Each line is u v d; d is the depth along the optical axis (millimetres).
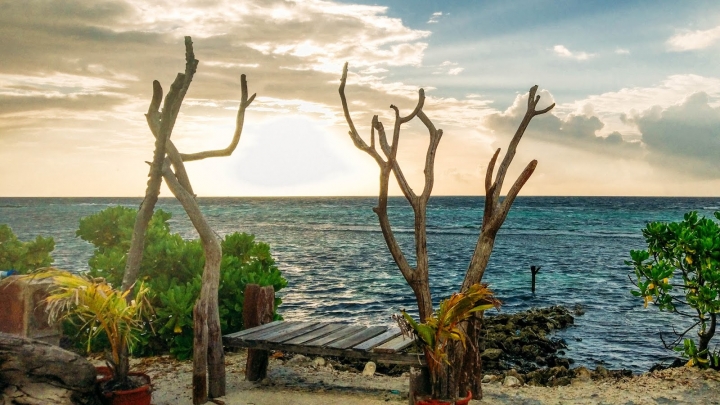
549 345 13219
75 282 5547
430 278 26812
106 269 9508
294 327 7293
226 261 9617
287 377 7629
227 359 8586
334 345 6266
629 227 73438
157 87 6781
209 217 103812
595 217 97500
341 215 114938
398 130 6617
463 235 59062
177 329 8281
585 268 30906
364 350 6098
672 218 92938
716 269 7969
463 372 6367
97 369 5977
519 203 174250
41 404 5000
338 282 24328
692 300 8070
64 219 87500
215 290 6613
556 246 45719
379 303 19484
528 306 19844
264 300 7641
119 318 5594
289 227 72938
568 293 22453
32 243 11164
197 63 6645
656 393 7055
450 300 5559
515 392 7176
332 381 7496
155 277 9477
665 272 8234
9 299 7105
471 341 6301
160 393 6809
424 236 6527
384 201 6477
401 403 6555
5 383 5000
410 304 19312
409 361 5922
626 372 8805
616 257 36875
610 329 15555
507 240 52344
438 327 5562
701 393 7008
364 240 50594
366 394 6914
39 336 7215
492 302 5582
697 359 8039
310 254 37531
